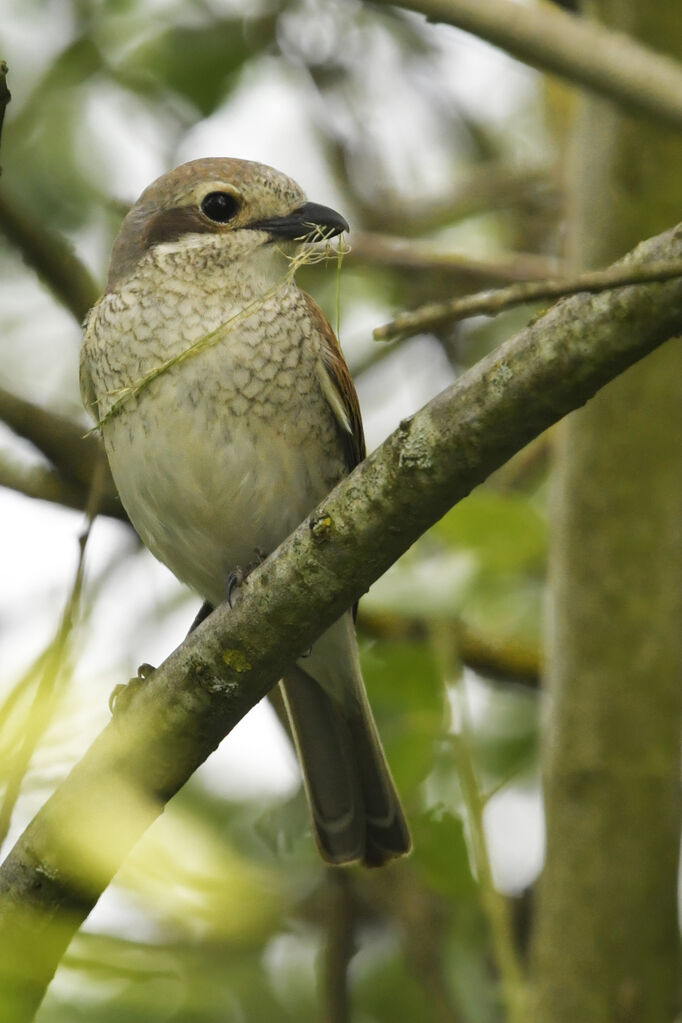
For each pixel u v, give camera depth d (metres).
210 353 8.54
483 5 6.04
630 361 5.33
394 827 8.75
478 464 5.70
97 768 6.45
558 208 12.78
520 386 5.48
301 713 8.98
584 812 8.54
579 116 8.62
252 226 8.99
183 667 6.51
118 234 9.54
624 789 8.50
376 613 9.88
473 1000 9.54
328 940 9.12
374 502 5.92
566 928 8.55
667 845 8.56
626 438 8.38
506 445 5.64
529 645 10.16
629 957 8.49
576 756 8.57
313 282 12.43
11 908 6.18
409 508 5.87
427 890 9.77
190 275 8.83
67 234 12.08
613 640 8.50
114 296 8.91
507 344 5.55
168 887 5.53
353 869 9.58
